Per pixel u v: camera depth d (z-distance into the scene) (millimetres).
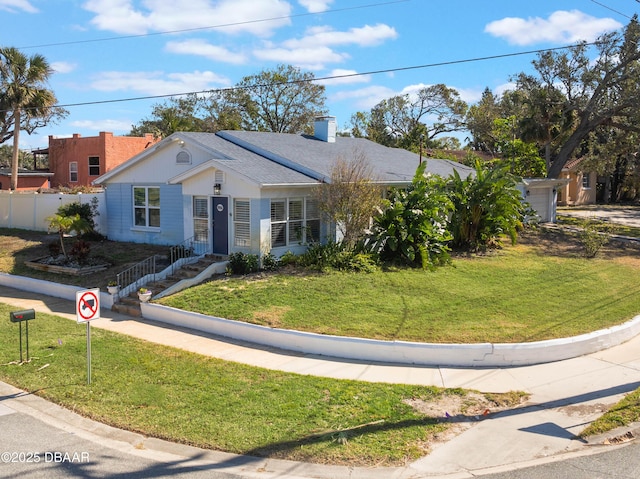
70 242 22078
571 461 6660
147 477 6316
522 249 21984
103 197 22984
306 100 48750
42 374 9719
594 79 32688
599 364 10133
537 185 30109
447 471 6453
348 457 6730
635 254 21828
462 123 55688
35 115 33812
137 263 17812
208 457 6844
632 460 6672
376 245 17641
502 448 7000
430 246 18016
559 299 14195
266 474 6414
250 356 10789
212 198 17766
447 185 21156
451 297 14031
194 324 12883
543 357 10289
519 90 36250
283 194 17172
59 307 15141
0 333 12320
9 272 18531
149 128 52969
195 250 18438
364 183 17078
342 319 12148
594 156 41312
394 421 7719
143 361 10344
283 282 15062
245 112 49031
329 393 8766
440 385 9172
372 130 51938
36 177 39938
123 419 7879
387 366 10195
